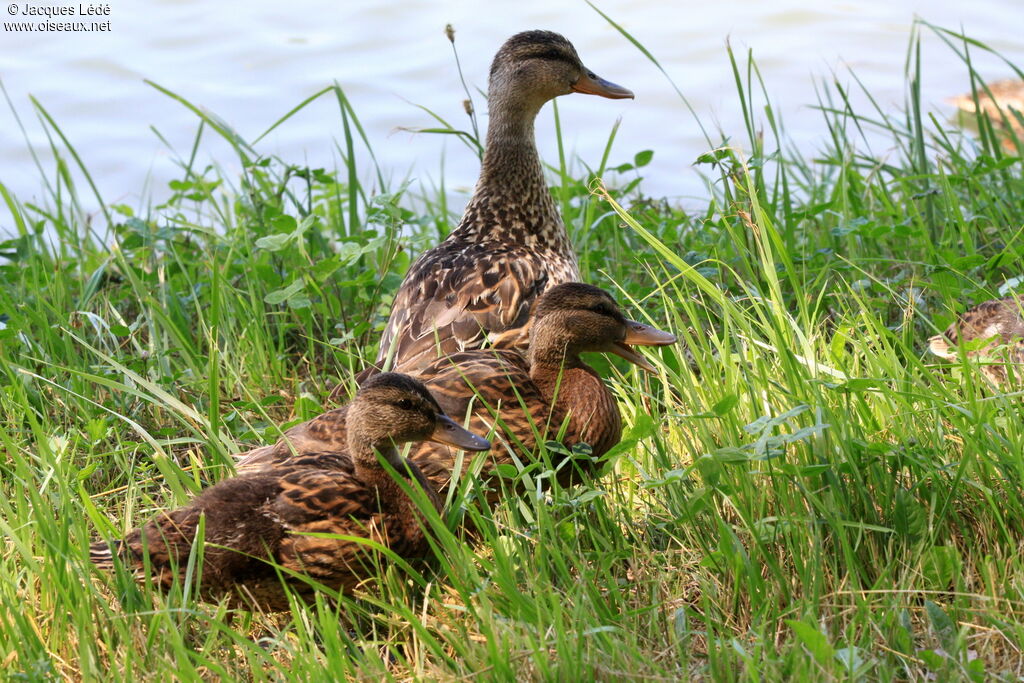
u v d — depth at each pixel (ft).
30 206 55.26
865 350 33.35
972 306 41.37
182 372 40.93
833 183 62.08
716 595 27.25
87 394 38.32
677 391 37.73
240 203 54.75
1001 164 48.34
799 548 27.68
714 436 32.14
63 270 49.32
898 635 25.27
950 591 27.14
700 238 47.73
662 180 69.92
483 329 38.93
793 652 23.84
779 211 55.01
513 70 44.96
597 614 26.53
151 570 27.48
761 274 44.16
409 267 45.06
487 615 25.75
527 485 29.78
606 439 33.73
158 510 31.63
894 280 43.88
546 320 33.78
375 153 73.56
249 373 41.29
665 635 26.40
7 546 29.86
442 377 33.35
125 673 24.54
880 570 27.48
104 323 39.47
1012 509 28.53
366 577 28.68
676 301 42.78
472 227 44.70
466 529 31.35
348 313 46.47
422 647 26.63
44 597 27.73
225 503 27.89
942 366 33.19
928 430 30.45
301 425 33.81
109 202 69.05
